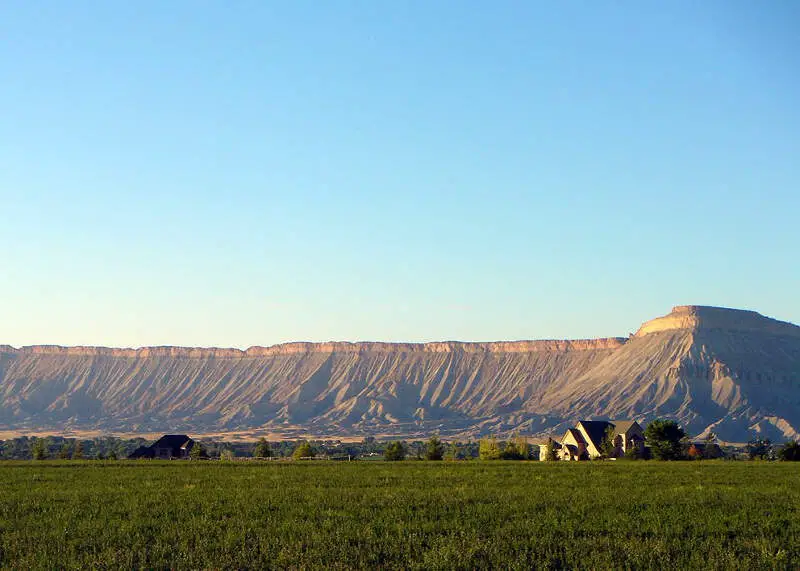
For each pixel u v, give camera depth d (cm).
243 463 8925
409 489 5231
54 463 8750
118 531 3525
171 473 6931
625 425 15600
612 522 3688
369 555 3003
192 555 3028
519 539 3294
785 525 3700
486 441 14875
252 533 3466
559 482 5922
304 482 5891
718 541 3288
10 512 4119
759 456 14388
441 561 2914
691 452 14200
